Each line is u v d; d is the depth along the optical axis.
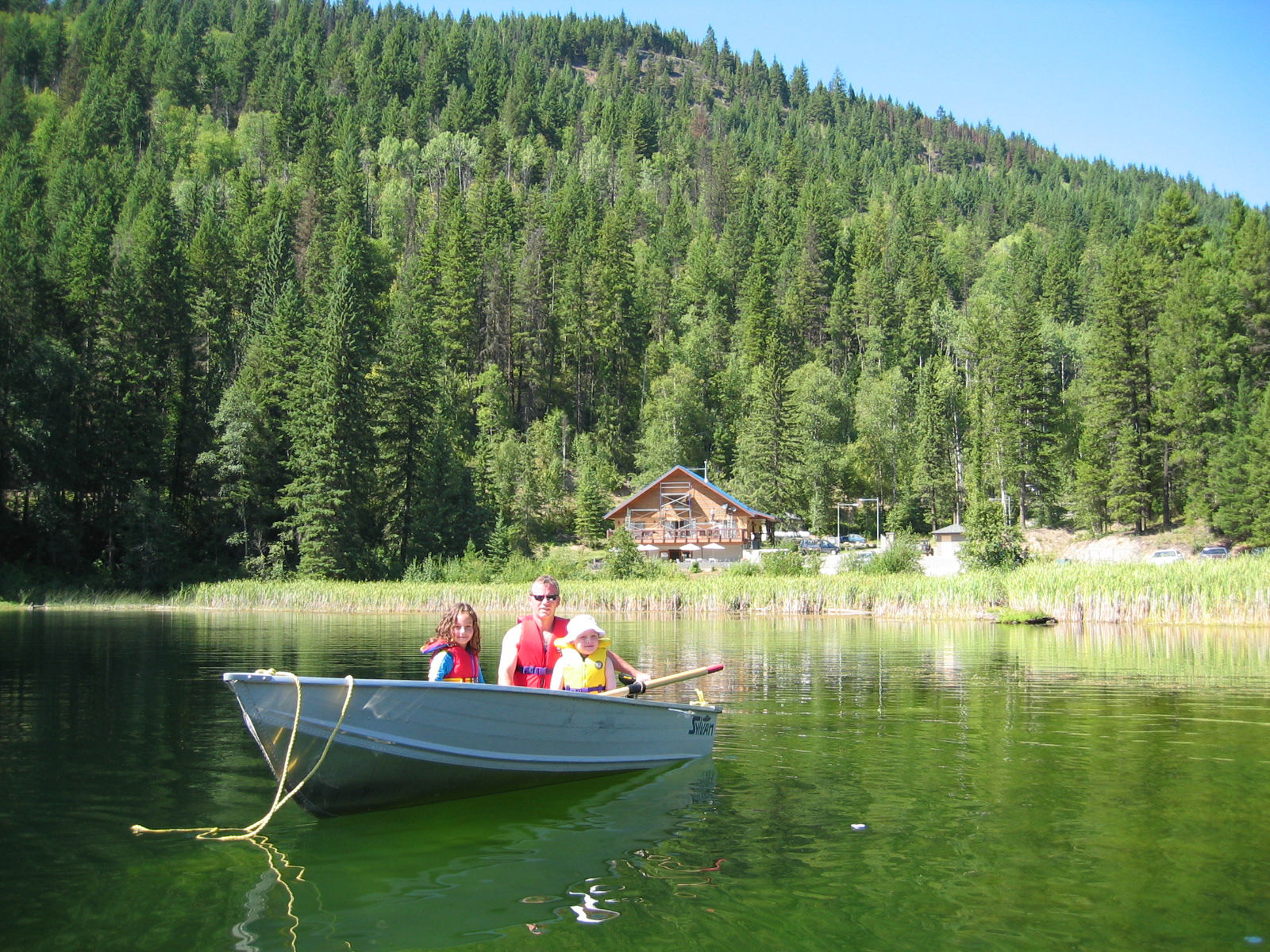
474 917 4.83
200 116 140.50
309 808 6.49
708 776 7.76
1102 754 8.38
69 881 5.32
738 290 118.19
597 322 94.25
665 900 5.02
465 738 6.96
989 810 6.58
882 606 32.44
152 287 57.03
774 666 15.56
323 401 50.78
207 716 10.51
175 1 181.12
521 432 87.62
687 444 86.50
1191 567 26.28
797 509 81.81
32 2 148.50
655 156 175.62
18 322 47.97
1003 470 69.75
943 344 108.62
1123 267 61.19
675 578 46.03
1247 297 61.97
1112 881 5.16
